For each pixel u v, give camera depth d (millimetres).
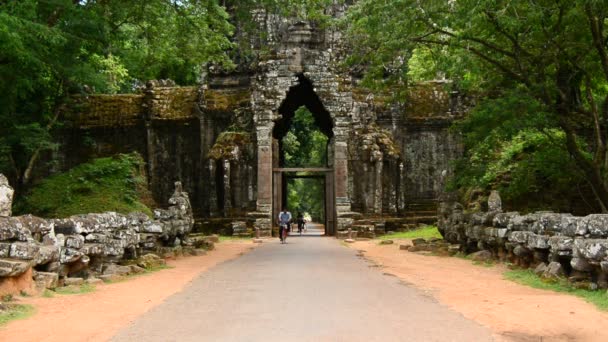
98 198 26031
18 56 19516
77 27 23000
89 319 9633
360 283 13938
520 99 21047
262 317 9758
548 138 23797
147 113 39875
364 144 38062
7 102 24203
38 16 21844
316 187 83875
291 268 17656
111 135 40406
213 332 8711
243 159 38344
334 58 38281
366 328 8875
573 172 23156
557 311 9984
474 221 20812
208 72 40656
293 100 43000
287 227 33219
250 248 27375
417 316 9781
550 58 21156
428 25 21266
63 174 27703
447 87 25625
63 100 30891
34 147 28141
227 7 39969
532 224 15977
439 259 20703
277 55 37938
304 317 9719
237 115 38969
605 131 22125
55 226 13453
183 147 40031
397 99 25797
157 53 30047
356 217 36688
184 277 15445
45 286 11773
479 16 18422
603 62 20000
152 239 19922
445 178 28828
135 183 27750
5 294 10531
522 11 19297
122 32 29141
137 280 14719
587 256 11516
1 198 11375
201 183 39562
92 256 14578
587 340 8109
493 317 9641
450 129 24391
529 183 25016
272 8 28219
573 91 27547
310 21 38219
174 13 27766
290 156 62906
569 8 18938
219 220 37562
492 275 15609
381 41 22656
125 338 8375
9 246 10969
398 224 37906
